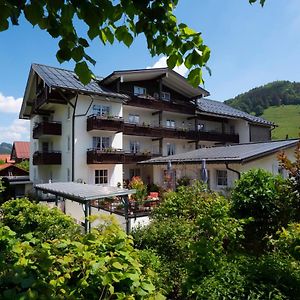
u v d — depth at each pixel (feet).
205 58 7.59
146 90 74.84
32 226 21.50
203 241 12.51
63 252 7.11
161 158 56.24
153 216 23.89
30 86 74.84
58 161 65.16
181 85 78.79
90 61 6.58
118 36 7.47
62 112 65.67
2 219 24.45
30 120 88.12
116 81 67.15
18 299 4.85
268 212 17.90
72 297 5.63
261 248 17.37
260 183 18.56
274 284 9.61
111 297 6.19
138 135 70.74
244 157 37.88
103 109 63.36
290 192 16.60
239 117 87.51
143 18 6.81
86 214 25.61
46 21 6.04
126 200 28.35
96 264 6.19
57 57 6.46
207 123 89.66
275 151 40.65
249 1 8.00
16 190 78.18
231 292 9.20
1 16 5.36
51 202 57.88
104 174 63.00
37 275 5.97
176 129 77.00
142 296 6.16
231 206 19.07
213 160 41.22
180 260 15.16
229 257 12.57
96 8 5.85
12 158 152.76
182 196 23.66
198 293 9.56
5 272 5.65
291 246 12.96
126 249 7.12
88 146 61.11
